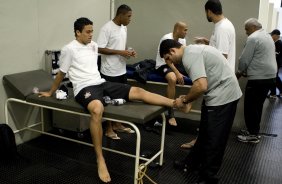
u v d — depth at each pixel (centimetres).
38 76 318
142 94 269
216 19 308
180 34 360
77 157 300
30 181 251
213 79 226
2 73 299
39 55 337
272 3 672
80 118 339
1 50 293
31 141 337
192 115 437
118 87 279
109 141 342
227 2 391
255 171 284
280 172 284
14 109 318
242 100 404
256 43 330
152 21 441
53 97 281
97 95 257
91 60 284
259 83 338
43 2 332
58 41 361
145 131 380
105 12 437
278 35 619
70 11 371
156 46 446
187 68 222
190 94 224
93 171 272
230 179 267
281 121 456
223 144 235
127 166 283
